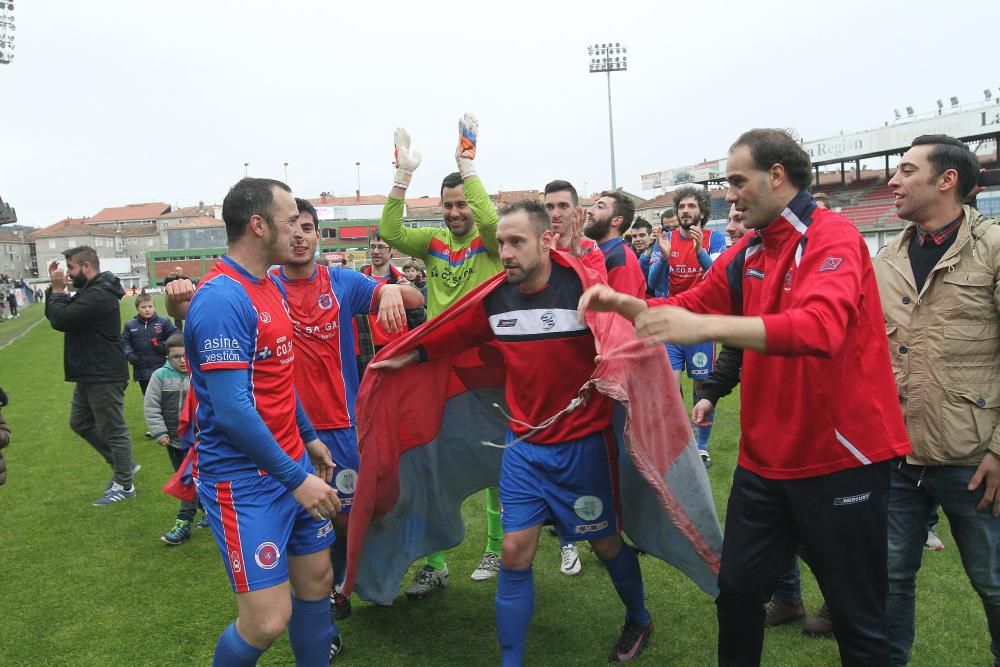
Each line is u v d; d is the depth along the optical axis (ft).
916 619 11.67
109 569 15.28
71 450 26.12
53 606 13.53
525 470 10.32
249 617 8.71
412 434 11.87
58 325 18.89
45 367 50.34
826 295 6.79
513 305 10.29
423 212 244.83
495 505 14.03
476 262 14.33
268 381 9.20
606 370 9.08
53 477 22.58
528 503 10.23
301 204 11.83
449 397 12.14
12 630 12.61
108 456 20.48
